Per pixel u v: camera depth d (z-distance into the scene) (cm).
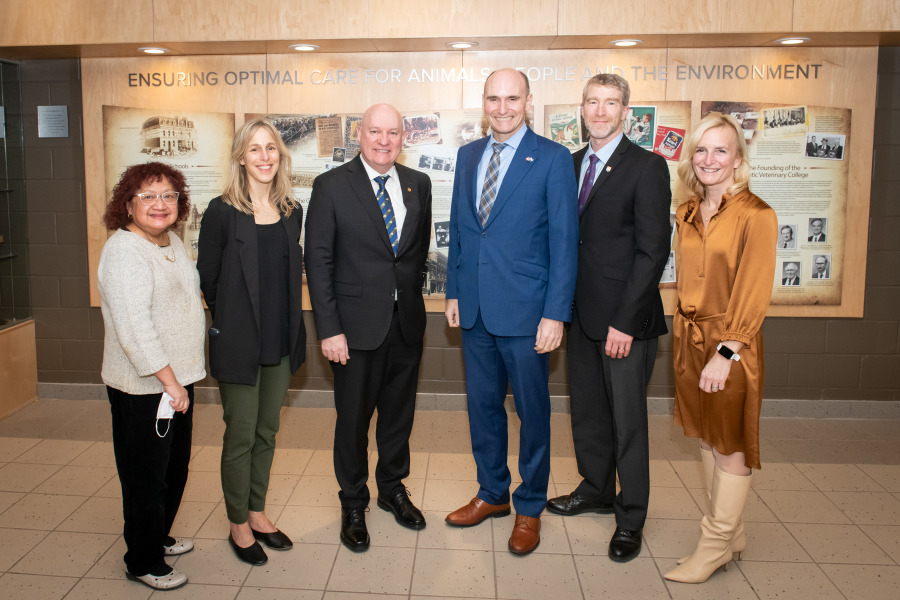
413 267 279
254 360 249
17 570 260
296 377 452
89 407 446
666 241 254
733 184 239
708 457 257
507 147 263
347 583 255
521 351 265
